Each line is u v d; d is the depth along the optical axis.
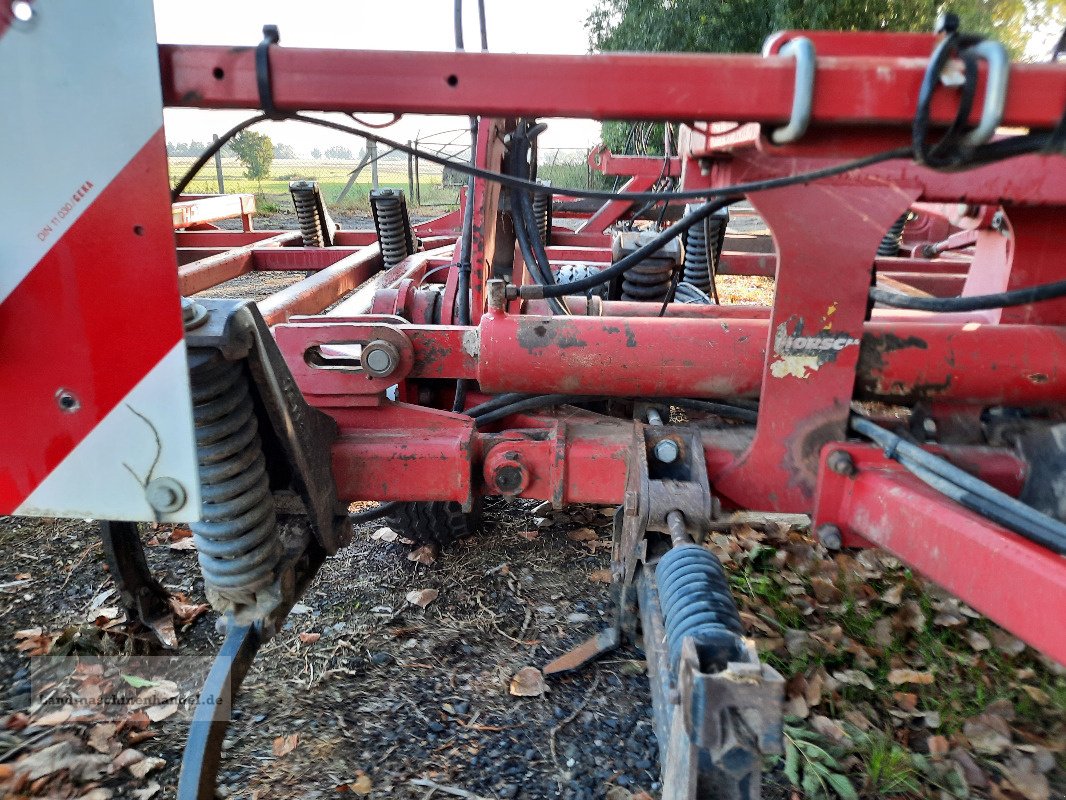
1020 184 1.73
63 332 1.27
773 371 1.80
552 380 2.03
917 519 1.50
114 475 1.36
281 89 1.16
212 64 1.15
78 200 1.21
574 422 2.39
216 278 4.56
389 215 5.18
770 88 1.14
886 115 1.13
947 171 1.18
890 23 8.92
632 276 3.46
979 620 2.51
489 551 2.94
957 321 2.49
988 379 1.87
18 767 1.85
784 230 1.70
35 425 1.33
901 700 2.19
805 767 1.90
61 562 2.79
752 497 1.89
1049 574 1.18
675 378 2.00
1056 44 1.51
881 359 1.87
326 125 1.26
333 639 2.43
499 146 2.99
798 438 1.84
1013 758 1.98
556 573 2.81
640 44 13.85
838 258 1.72
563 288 2.12
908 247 6.72
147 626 2.38
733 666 1.02
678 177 5.73
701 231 4.60
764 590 2.61
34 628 2.41
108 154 1.18
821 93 1.12
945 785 1.90
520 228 2.96
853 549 2.89
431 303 2.93
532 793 1.86
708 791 1.11
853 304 1.75
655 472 1.89
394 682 2.24
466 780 1.90
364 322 2.27
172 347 1.28
